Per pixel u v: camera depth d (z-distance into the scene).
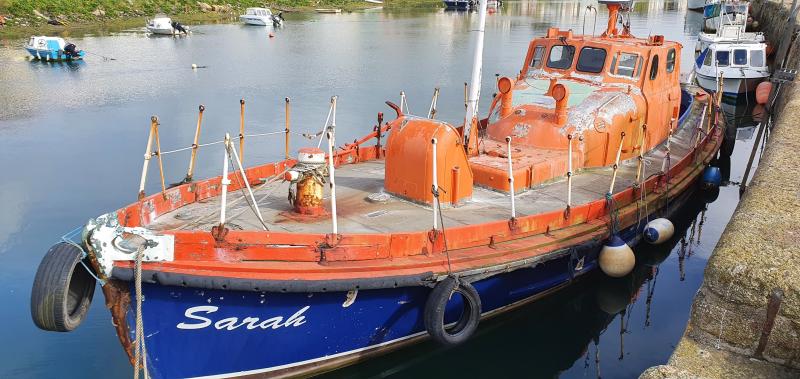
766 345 4.57
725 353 4.70
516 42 34.25
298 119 18.03
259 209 6.73
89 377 6.53
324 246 5.56
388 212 6.83
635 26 40.81
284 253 5.42
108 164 13.96
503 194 7.78
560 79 9.60
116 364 6.77
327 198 7.27
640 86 9.48
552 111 8.85
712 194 12.10
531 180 7.96
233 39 37.41
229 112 18.89
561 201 7.76
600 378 6.82
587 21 44.81
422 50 31.80
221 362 5.64
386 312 6.02
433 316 5.77
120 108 19.48
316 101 20.39
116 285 5.06
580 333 7.79
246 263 5.30
